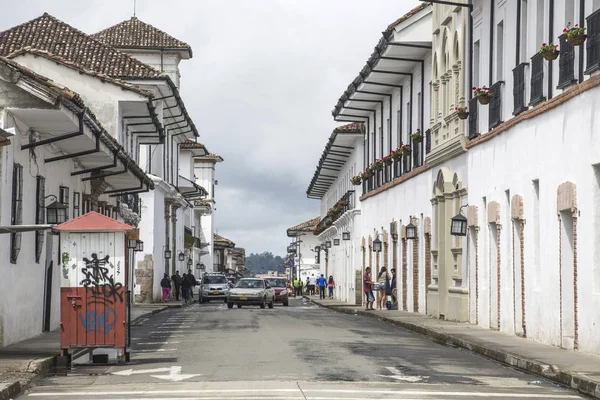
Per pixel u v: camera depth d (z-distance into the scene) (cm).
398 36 3341
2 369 1450
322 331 2520
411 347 2030
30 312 2128
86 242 1627
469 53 2791
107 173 2898
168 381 1385
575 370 1424
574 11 1942
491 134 2456
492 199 2459
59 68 3381
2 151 1858
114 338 1630
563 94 1870
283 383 1347
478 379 1433
